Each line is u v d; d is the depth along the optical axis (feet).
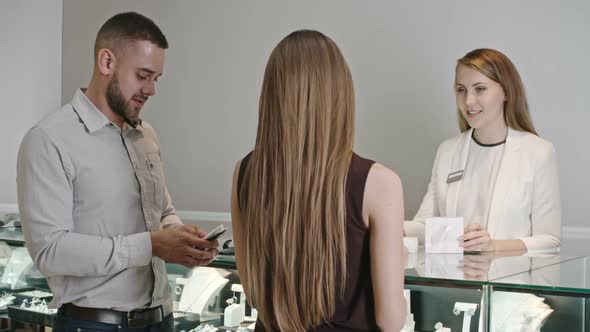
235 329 7.21
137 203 6.85
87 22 16.78
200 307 7.41
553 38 11.85
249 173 5.08
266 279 4.98
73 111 6.63
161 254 6.40
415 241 7.93
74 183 6.48
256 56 14.82
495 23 12.33
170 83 15.96
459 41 12.67
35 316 8.70
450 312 5.92
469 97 9.54
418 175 13.16
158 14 16.02
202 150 15.58
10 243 8.86
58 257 6.15
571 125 11.79
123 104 6.65
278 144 4.77
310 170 4.68
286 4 14.43
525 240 8.69
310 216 4.68
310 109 4.68
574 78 11.72
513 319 5.69
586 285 5.59
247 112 14.97
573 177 11.81
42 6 16.87
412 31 13.11
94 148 6.59
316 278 4.71
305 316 4.80
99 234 6.55
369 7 13.51
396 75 13.30
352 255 4.77
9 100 16.42
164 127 16.08
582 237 11.71
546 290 5.60
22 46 16.60
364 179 4.70
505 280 5.81
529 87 12.10
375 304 4.79
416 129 13.15
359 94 13.71
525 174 9.36
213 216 15.38
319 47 4.77
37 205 6.20
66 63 17.15
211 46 15.35
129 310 6.69
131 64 6.57
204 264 6.53
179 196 15.93
